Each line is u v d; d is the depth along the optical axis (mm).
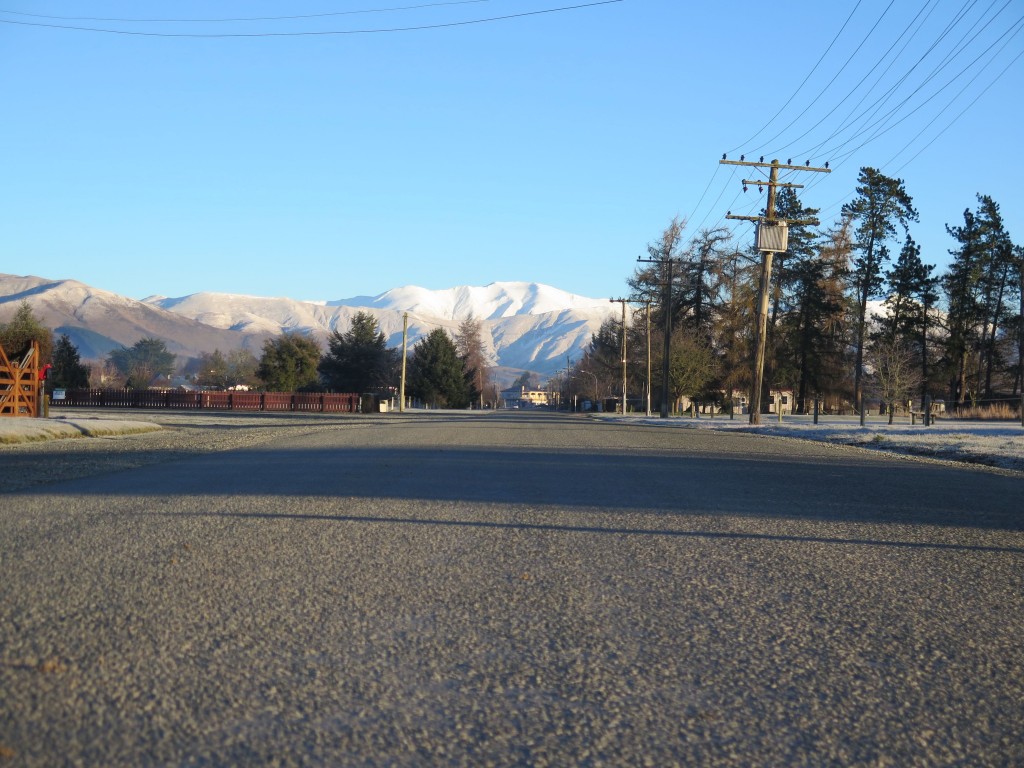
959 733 3912
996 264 75062
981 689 4488
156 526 8797
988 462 21625
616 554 7816
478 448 21438
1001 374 86000
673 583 6719
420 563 7219
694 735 3807
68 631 5051
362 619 5469
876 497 12633
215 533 8430
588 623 5527
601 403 110375
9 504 10398
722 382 73000
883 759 3621
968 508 11648
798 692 4379
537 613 5734
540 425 41562
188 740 3598
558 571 7047
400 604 5867
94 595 5914
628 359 86812
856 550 8289
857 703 4246
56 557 7168
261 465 16062
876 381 74438
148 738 3605
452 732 3760
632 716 4000
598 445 24016
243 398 77688
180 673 4391
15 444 21547
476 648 4938
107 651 4707
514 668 4613
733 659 4883
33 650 4688
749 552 8062
